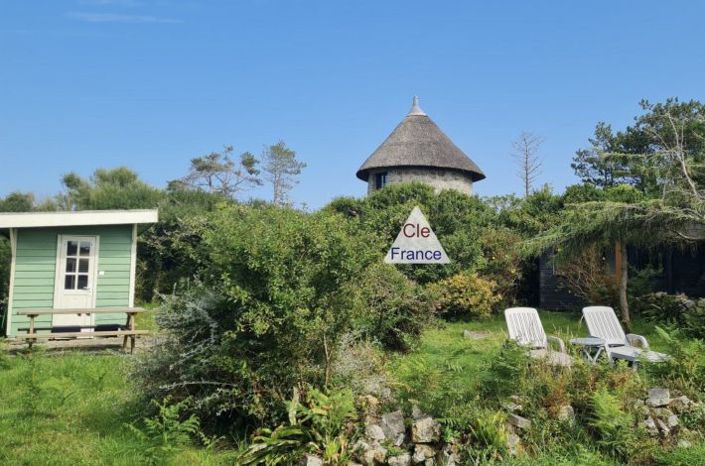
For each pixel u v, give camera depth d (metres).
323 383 5.95
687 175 12.98
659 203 13.04
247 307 5.80
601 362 6.90
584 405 5.92
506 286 18.52
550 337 9.02
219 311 6.17
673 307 14.93
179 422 6.04
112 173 34.66
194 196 25.97
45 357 10.20
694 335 12.73
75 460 5.37
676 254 18.67
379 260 6.39
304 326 5.54
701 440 5.68
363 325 7.50
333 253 5.85
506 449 5.23
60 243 14.33
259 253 5.65
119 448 5.58
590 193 19.72
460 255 17.64
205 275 6.53
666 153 13.58
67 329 14.13
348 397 5.39
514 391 5.97
